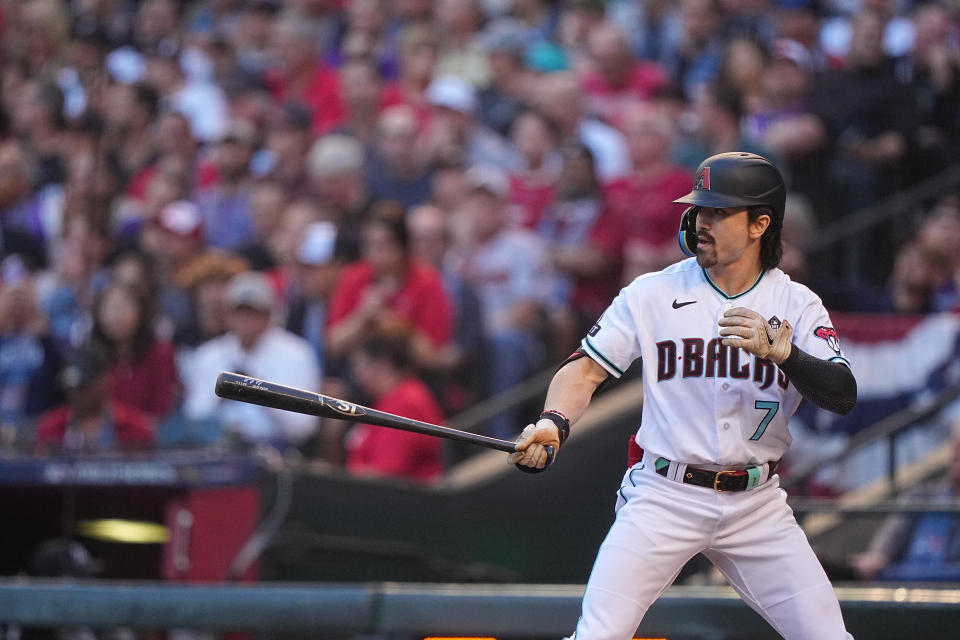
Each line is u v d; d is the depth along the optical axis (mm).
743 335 13391
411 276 30422
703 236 14375
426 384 29844
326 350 31281
